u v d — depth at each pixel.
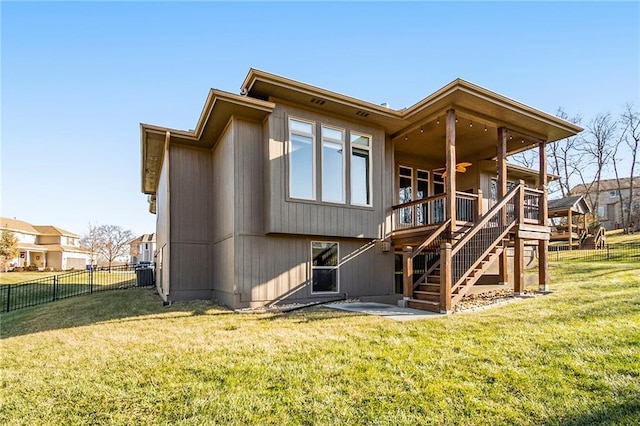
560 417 2.88
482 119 9.18
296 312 7.26
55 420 3.09
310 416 3.02
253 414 3.08
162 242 11.80
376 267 9.84
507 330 5.13
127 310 8.65
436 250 9.46
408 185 12.83
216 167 10.12
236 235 8.14
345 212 9.12
